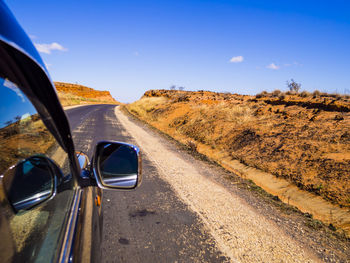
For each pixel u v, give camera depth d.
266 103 15.69
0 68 0.70
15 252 0.69
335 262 3.21
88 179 1.44
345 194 5.11
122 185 1.44
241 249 3.24
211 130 12.67
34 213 0.85
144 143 10.05
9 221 0.70
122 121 17.94
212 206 4.52
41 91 0.87
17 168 0.79
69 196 1.22
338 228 4.21
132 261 2.67
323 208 4.93
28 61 0.72
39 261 0.78
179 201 4.55
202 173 6.68
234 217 4.18
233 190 5.59
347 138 7.36
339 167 6.06
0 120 0.70
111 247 2.88
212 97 27.17
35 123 0.94
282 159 7.47
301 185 5.94
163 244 3.10
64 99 34.19
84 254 1.11
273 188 6.19
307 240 3.71
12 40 0.60
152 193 4.76
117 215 3.72
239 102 18.58
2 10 0.63
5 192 0.72
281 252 3.29
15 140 0.80
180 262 2.79
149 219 3.71
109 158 1.46
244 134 10.59
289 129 9.51
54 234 0.95
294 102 13.35
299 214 4.67
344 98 12.88
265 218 4.31
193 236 3.40
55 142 1.11
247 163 7.99
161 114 22.31
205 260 2.90
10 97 0.78
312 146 7.57
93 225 1.42
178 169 6.77
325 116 9.80
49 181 0.99
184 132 14.82
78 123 13.58
